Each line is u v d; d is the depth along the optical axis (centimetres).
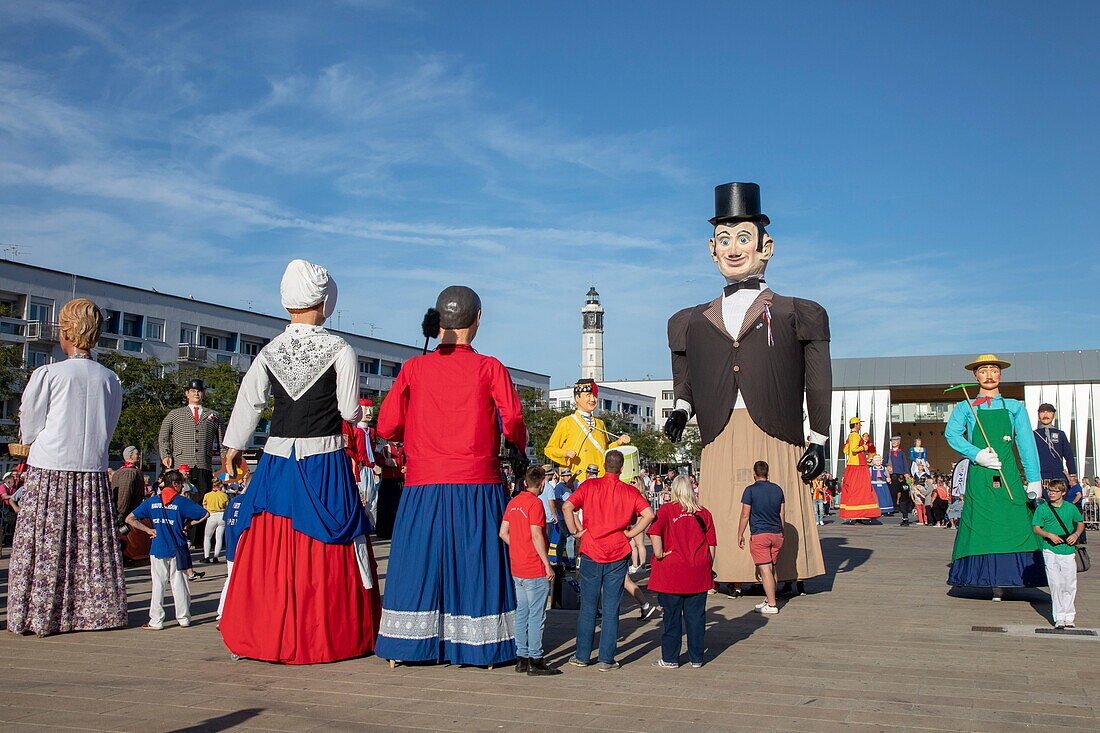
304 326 834
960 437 1177
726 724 586
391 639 754
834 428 4916
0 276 4744
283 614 762
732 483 1211
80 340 969
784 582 1259
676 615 765
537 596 736
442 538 763
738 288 1255
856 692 673
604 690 680
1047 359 4650
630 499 772
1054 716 606
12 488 1722
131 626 965
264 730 568
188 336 5734
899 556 1783
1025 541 1138
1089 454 4491
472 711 616
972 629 952
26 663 768
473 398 781
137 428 4097
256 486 795
